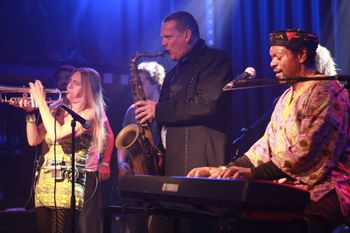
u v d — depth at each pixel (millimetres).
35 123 5125
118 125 8367
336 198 3064
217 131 4016
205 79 4004
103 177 6078
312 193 3084
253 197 2387
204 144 3973
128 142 4449
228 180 2441
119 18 8383
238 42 8805
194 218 2857
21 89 4953
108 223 3119
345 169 3154
